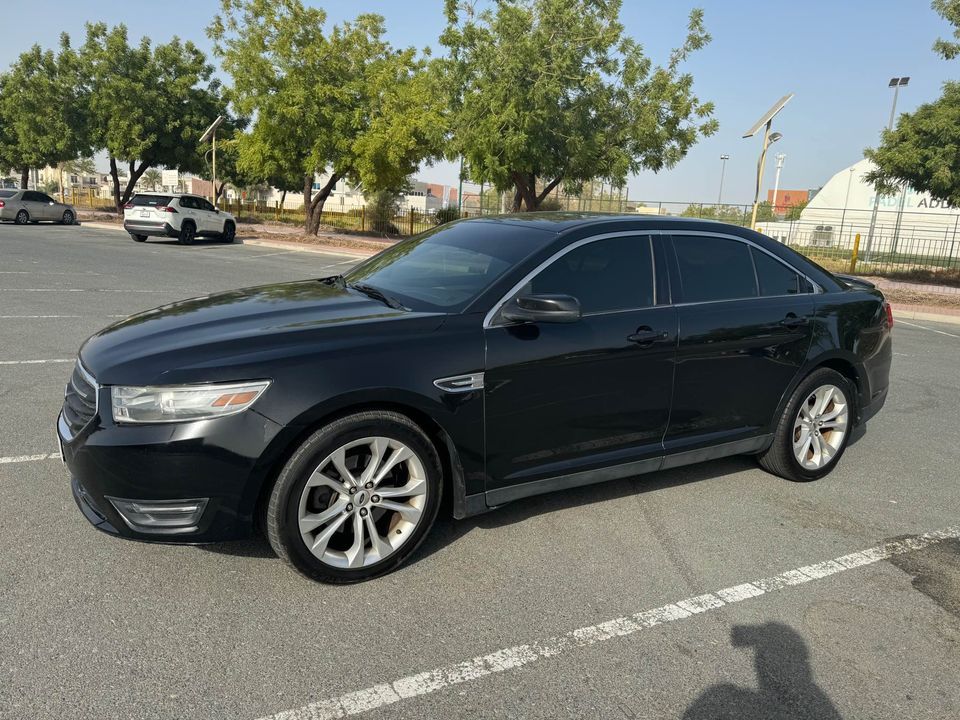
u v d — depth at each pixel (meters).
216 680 2.50
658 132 18.41
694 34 18.38
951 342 10.64
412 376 3.13
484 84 17.77
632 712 2.45
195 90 32.94
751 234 4.43
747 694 2.56
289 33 23.45
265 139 25.17
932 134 16.81
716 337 4.00
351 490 3.10
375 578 3.23
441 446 3.41
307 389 2.92
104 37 32.41
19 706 2.33
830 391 4.59
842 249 27.09
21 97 32.75
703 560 3.53
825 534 3.88
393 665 2.63
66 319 8.75
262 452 2.87
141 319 3.61
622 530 3.82
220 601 2.99
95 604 2.92
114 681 2.47
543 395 3.49
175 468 2.82
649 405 3.84
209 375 2.85
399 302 3.60
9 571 3.13
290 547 2.98
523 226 4.04
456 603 3.06
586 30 18.19
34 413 5.20
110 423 2.88
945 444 5.52
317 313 3.44
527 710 2.43
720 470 4.78
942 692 2.61
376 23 25.42
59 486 4.01
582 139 18.08
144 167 35.38
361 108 24.28
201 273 14.47
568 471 3.67
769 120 16.44
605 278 3.78
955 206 17.47
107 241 22.45
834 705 2.52
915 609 3.17
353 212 34.94
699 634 2.92
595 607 3.08
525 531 3.76
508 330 3.41
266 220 37.97
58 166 42.62
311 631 2.81
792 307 4.38
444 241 4.23
